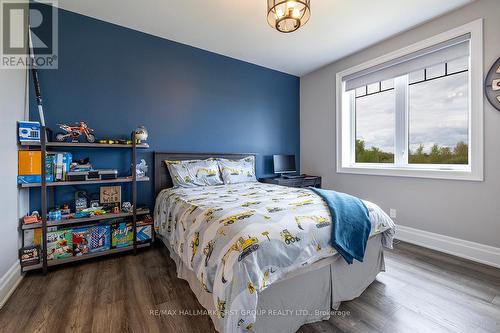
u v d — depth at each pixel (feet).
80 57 7.88
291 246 4.03
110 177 7.37
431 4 7.27
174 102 9.70
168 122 9.57
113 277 6.20
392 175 9.43
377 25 8.40
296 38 9.37
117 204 8.09
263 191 7.55
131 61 8.76
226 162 10.27
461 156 8.00
